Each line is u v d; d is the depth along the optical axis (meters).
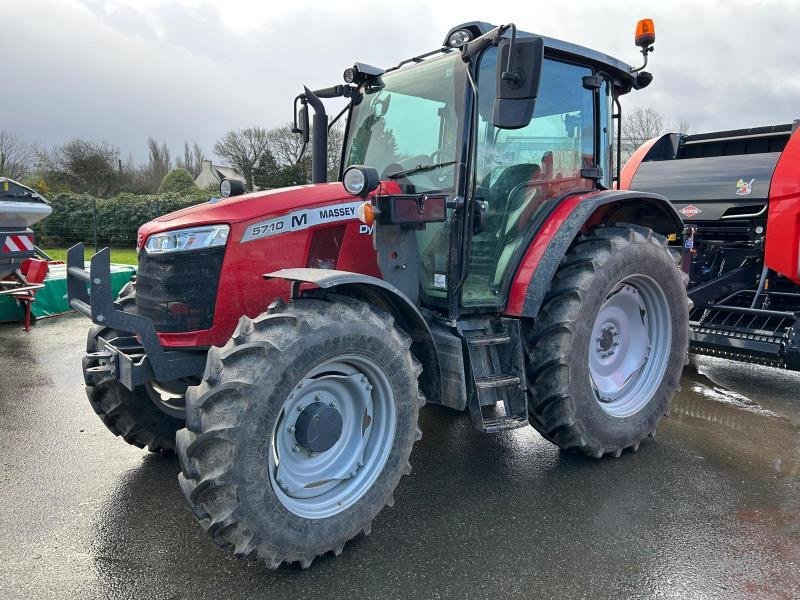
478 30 3.13
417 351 3.08
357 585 2.39
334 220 3.07
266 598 2.30
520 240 3.47
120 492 3.15
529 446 3.82
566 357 3.27
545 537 2.74
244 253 2.87
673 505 3.04
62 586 2.35
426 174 3.31
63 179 33.16
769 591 2.36
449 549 2.65
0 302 7.51
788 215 5.01
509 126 2.68
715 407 4.58
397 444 2.73
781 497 3.13
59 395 4.80
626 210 4.04
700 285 5.46
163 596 2.31
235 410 2.25
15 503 3.02
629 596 2.33
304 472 2.59
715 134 6.17
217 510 2.28
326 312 2.50
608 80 3.91
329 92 4.13
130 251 18.08
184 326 2.86
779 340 4.70
